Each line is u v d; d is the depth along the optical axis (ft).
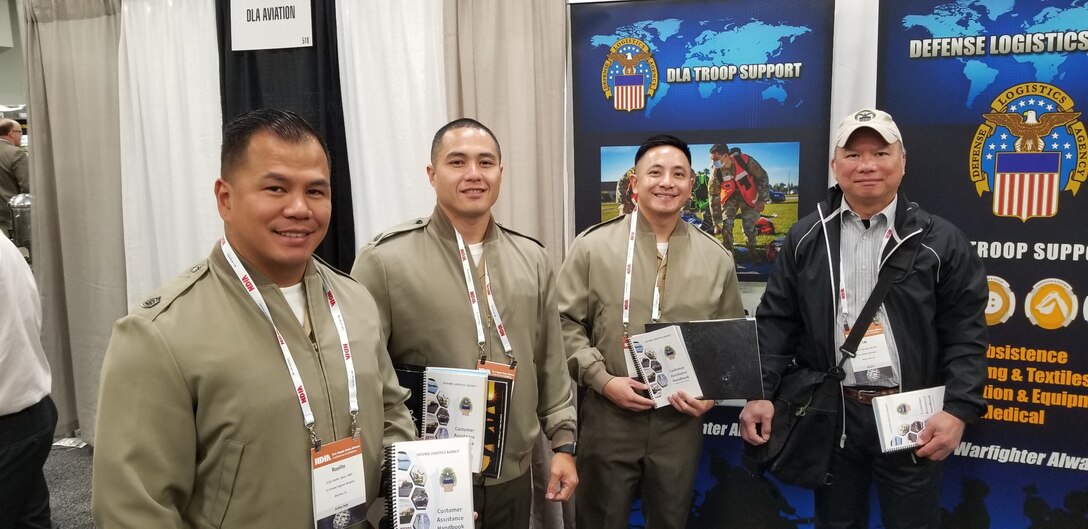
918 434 5.64
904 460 5.88
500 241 5.65
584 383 6.34
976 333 5.72
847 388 6.12
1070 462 6.65
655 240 6.45
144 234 9.88
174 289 3.34
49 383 5.91
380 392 3.95
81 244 10.12
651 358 6.11
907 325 5.82
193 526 3.24
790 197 7.24
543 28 7.98
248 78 9.05
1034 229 6.55
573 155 7.90
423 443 4.12
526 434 5.52
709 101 7.36
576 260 6.67
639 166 6.40
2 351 5.39
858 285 6.02
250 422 3.22
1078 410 6.58
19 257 5.67
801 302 6.32
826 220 6.19
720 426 7.64
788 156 7.21
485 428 5.00
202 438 3.21
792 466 6.22
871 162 5.71
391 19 8.61
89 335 10.24
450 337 5.23
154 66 9.44
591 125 7.70
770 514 7.61
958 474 7.06
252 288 3.41
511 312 5.47
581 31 7.61
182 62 9.33
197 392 3.16
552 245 8.20
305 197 3.39
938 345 5.99
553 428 5.71
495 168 5.42
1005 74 6.50
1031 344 6.67
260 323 3.40
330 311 3.81
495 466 5.01
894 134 5.70
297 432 3.40
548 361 5.89
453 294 5.29
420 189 8.73
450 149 5.29
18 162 12.13
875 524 7.68
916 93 6.77
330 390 3.58
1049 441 6.70
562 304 6.59
